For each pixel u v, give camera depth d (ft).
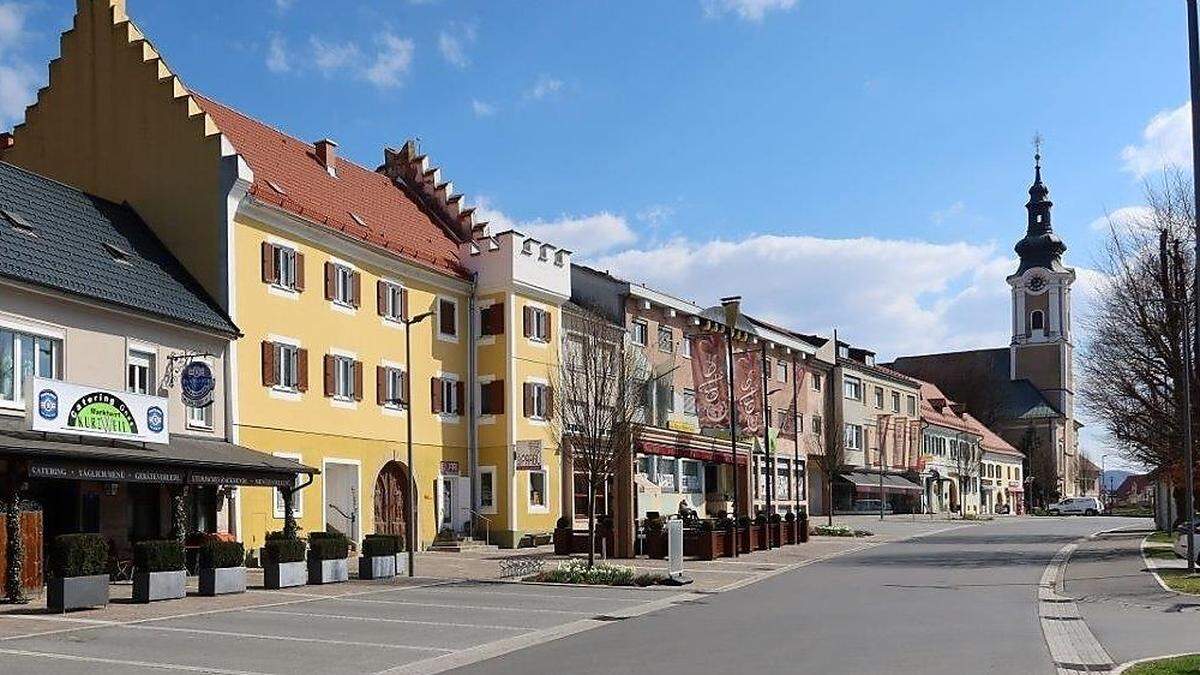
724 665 45.96
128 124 108.47
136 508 90.74
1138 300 132.26
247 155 120.47
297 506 110.73
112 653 49.85
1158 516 178.19
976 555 124.16
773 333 223.30
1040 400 423.23
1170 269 127.65
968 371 433.89
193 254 104.12
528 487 143.33
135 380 90.94
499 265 143.33
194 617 63.57
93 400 76.43
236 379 102.27
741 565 111.14
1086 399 145.07
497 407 142.31
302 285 113.29
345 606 71.56
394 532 127.24
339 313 119.34
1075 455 435.53
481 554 124.47
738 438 175.73
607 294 172.86
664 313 185.37
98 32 110.73
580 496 151.94
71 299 83.05
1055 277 424.87
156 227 105.81
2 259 79.56
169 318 92.99
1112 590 80.07
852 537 168.45
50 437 73.82
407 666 47.67
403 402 130.00
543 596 79.66
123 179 108.06
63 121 111.45
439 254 141.38
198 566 80.74
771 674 43.21
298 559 84.07
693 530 119.44
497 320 143.13
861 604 72.90
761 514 146.51
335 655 50.78
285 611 68.08
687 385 192.24
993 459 377.91
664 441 145.89
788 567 108.68
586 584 88.43
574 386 118.62
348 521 119.55
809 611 68.74
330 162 139.23
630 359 127.85
